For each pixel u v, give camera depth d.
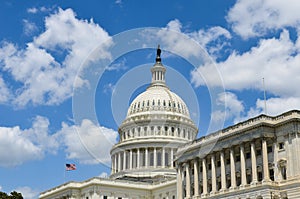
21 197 114.38
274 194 78.56
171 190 120.50
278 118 84.12
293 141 79.25
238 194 84.50
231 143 89.12
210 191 94.12
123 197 126.81
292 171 77.94
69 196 130.62
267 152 83.44
